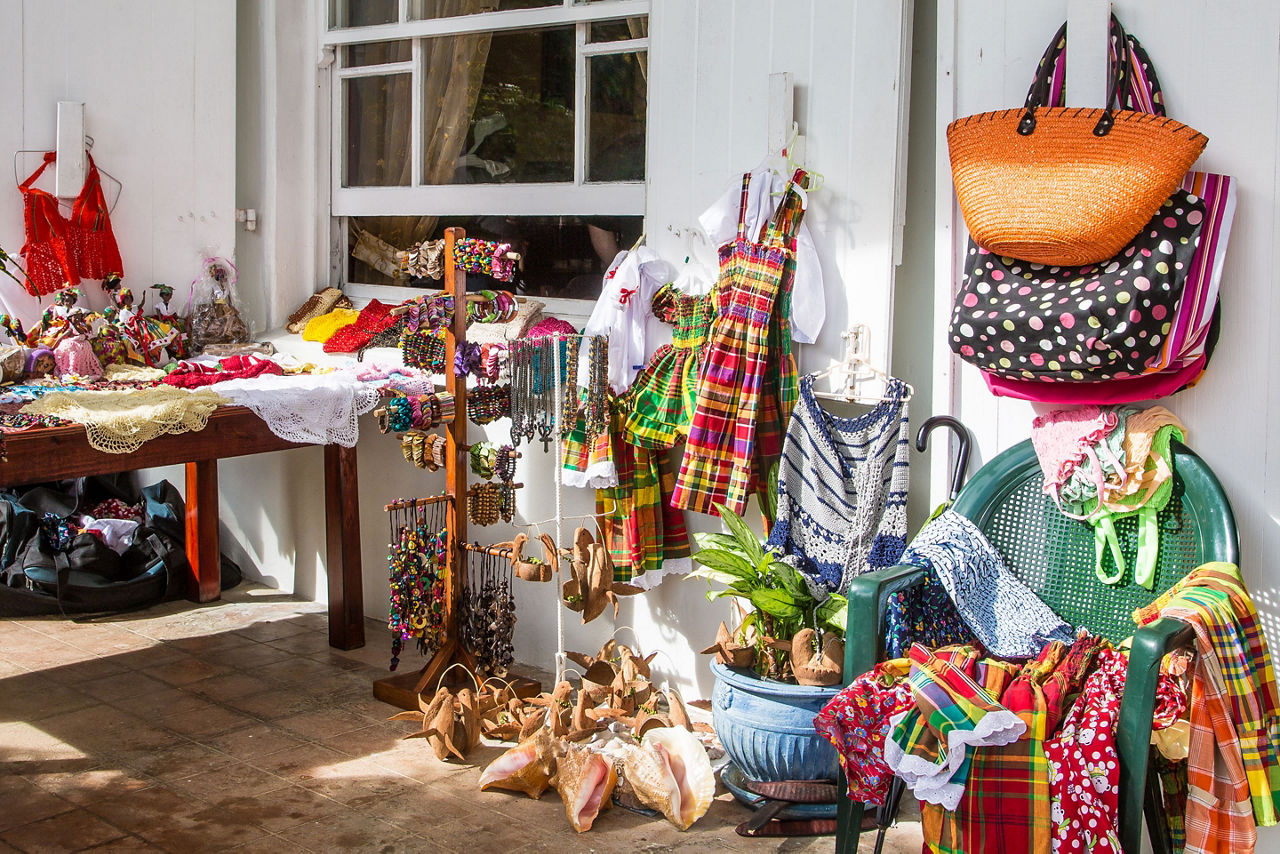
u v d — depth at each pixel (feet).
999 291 9.36
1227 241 8.71
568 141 13.85
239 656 13.93
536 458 13.58
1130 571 9.16
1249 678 7.82
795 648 9.74
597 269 13.71
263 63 15.96
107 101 14.70
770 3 11.49
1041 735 7.63
